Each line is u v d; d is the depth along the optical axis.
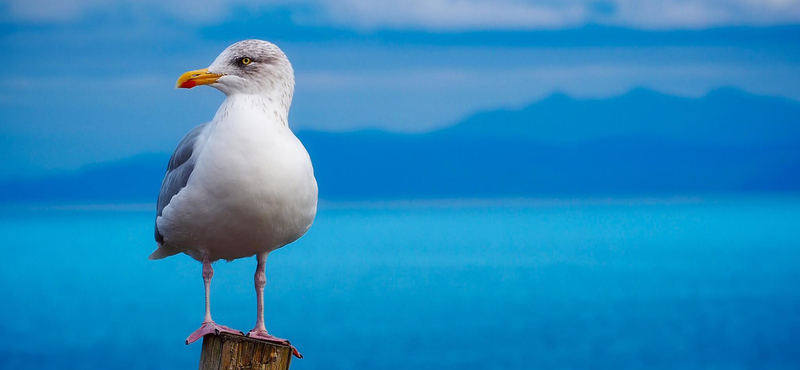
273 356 5.77
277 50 6.48
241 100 6.31
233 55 6.39
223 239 6.51
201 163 6.21
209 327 6.12
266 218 6.29
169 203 6.48
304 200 6.41
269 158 6.14
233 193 6.13
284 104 6.47
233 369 5.73
